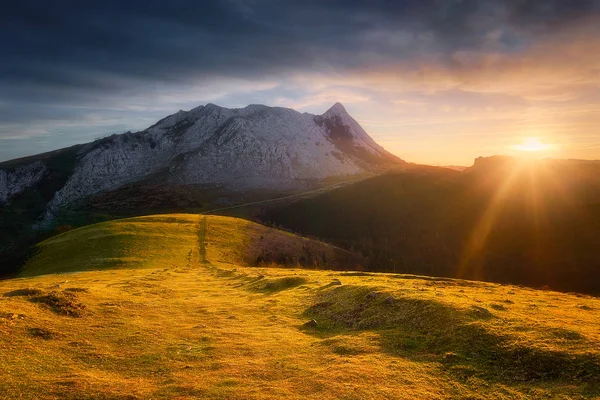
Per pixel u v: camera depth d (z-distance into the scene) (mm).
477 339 18234
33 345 18234
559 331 17844
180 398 13531
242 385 14727
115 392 13828
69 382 14469
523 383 14625
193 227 103500
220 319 26234
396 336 20391
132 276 53000
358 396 13727
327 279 40156
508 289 35500
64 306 24641
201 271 60594
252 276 47750
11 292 25906
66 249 81375
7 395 13258
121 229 93500
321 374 15750
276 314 27672
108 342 19812
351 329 22891
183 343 20250
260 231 116125
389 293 26453
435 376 15680
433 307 22422
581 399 13047
